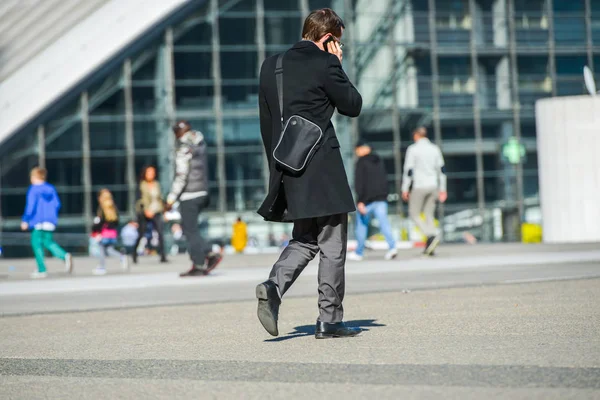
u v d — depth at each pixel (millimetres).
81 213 64375
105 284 22828
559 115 37781
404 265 25547
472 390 7184
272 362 9047
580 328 10648
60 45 64812
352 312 13492
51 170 64375
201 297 17891
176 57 65938
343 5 67875
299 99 10438
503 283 17562
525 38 70062
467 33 69500
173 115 65625
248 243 65125
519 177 69188
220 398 7320
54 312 15828
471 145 69062
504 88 69688
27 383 8500
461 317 12227
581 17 70750
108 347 10906
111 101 65125
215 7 66375
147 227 38781
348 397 7121
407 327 11367
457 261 26500
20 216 63750
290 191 10359
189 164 23266
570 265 22812
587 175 37375
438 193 29219
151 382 8234
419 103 68500
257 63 66562
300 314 13766
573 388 7129
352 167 67125
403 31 68625
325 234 10609
